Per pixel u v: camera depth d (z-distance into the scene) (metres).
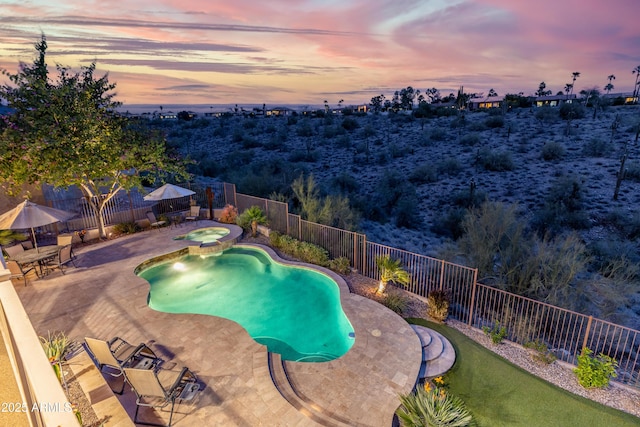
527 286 13.00
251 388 6.61
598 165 34.88
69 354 7.32
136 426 5.70
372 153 49.50
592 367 7.30
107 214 16.17
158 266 13.52
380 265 10.97
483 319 10.60
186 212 18.97
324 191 30.25
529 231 24.73
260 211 16.89
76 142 12.25
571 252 12.67
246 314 10.48
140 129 16.02
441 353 8.12
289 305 10.95
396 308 10.01
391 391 6.74
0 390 3.77
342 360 7.64
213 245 14.71
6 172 12.05
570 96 104.94
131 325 8.73
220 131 70.62
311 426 5.80
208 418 5.91
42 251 11.84
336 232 13.59
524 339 9.55
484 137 50.66
